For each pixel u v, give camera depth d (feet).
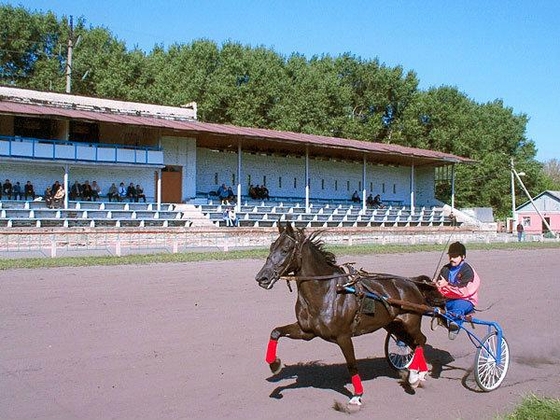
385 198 201.87
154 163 135.64
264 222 140.36
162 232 114.21
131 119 130.11
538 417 26.08
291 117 210.79
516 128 281.95
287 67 231.91
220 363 35.17
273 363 27.53
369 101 248.32
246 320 47.70
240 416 26.66
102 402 27.84
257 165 171.12
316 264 28.09
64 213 115.34
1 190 118.42
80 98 138.92
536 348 42.63
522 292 70.18
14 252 92.17
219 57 216.54
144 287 61.52
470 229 184.14
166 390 29.89
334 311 27.61
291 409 27.78
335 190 188.75
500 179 260.83
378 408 28.40
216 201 153.38
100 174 135.13
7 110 112.06
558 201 242.17
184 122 143.02
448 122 251.80
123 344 38.55
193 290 61.00
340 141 167.84
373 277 30.17
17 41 208.44
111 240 108.99
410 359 34.71
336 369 35.04
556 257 122.11
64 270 72.23
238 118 201.05
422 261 101.40
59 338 39.40
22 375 31.45
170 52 232.12
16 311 47.21
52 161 122.21
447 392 31.42
